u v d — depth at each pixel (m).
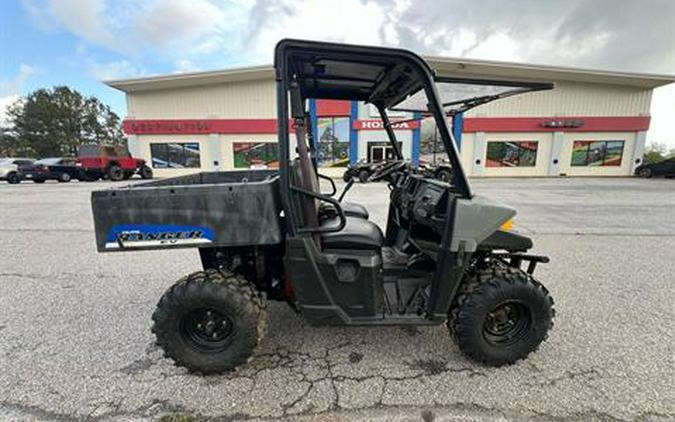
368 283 2.17
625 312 2.97
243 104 19.92
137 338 2.59
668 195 10.83
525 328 2.25
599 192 11.70
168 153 20.53
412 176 2.91
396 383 2.07
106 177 17.62
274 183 2.14
